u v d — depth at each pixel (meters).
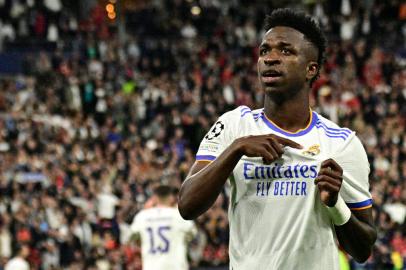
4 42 38.12
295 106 5.32
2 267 19.52
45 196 22.67
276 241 5.17
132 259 20.03
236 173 5.25
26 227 20.97
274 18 5.38
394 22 39.97
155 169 25.12
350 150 5.31
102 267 20.11
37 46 38.09
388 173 26.19
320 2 40.09
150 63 35.97
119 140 28.95
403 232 21.92
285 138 5.19
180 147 28.75
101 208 22.83
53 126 28.80
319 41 5.38
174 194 15.33
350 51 36.59
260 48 5.36
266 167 5.19
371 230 5.34
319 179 5.00
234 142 5.05
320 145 5.27
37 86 33.22
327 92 31.62
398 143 29.36
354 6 40.00
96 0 40.25
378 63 36.12
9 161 25.47
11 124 28.59
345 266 15.25
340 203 5.11
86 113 31.81
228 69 35.06
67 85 32.34
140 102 32.12
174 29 40.00
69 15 39.69
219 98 32.22
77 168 25.38
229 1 41.88
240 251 5.27
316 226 5.18
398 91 33.59
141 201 23.16
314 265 5.17
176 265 14.66
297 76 5.26
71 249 20.83
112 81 33.88
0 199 23.08
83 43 37.72
